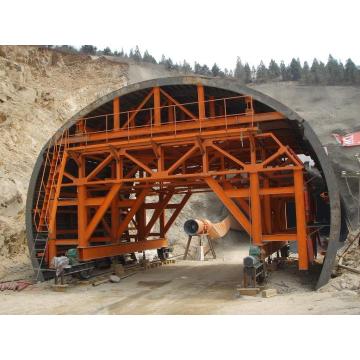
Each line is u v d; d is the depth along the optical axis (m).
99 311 12.02
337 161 33.38
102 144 17.03
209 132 15.46
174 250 31.45
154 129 16.44
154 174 16.45
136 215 23.94
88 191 19.75
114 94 17.22
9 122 28.47
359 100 61.31
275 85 79.12
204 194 40.44
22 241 23.03
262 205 17.08
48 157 18.66
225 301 12.81
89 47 77.50
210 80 15.66
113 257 20.28
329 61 77.94
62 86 47.25
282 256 23.03
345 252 14.40
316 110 57.78
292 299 11.86
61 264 15.86
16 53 35.25
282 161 21.17
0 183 23.66
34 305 12.98
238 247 36.47
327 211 27.14
